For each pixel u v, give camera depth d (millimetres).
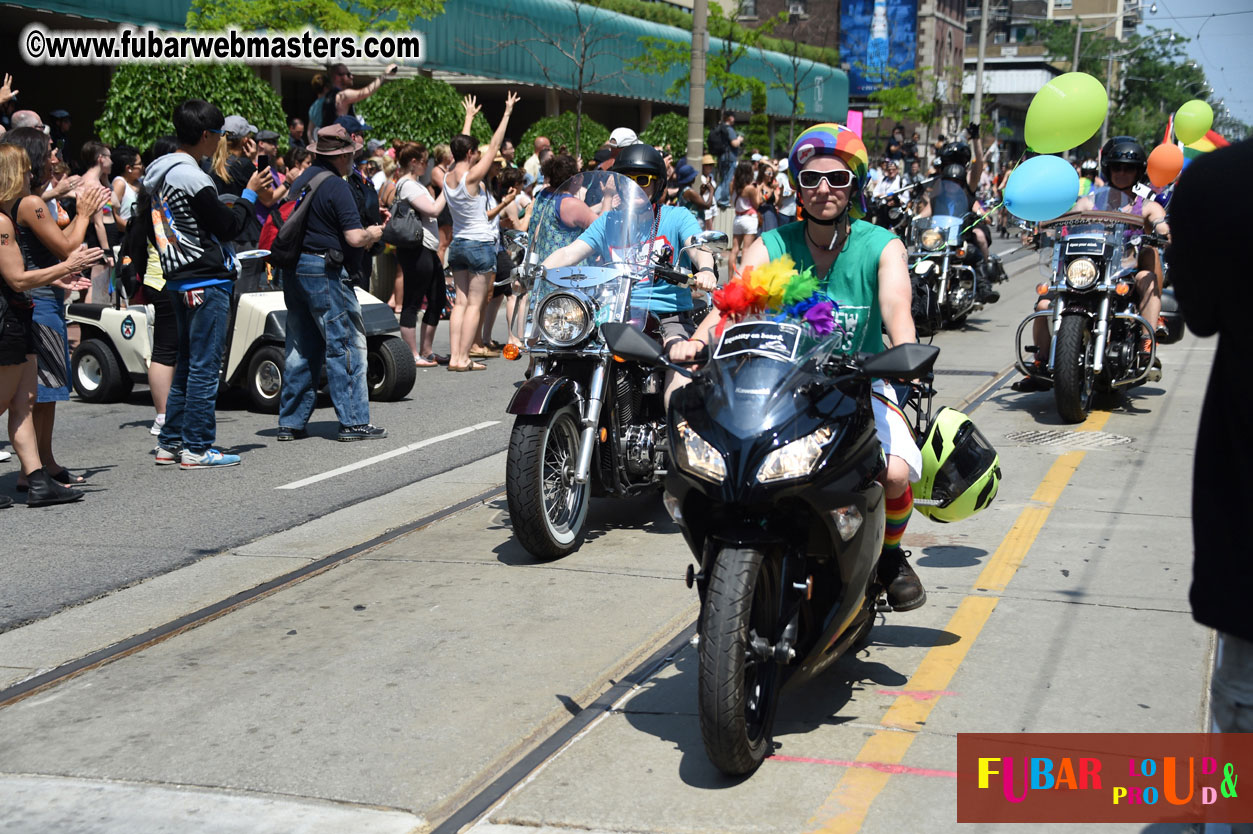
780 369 3393
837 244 3832
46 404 6730
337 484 7016
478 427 8664
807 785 3354
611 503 6730
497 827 3168
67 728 3816
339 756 3582
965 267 12969
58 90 20188
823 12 51125
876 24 50250
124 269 8109
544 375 5609
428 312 11492
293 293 8070
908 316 3729
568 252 5770
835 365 3498
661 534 6031
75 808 3309
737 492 3219
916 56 50000
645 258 5711
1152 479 6719
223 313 7309
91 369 9703
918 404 4348
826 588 3580
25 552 5676
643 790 3346
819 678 4098
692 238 5734
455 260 11016
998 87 63188
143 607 4934
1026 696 3910
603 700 3969
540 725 3773
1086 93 6133
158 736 3746
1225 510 2361
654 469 5867
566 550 5586
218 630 4672
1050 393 9414
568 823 3172
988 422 8352
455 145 10773
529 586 5152
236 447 8031
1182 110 9367
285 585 5199
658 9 29141
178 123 6984
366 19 16703
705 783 3379
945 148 13461
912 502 4223
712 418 3344
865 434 3426
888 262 3787
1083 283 8039
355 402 8188
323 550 5719
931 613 4691
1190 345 11914
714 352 3582
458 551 5691
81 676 4234
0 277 6051
